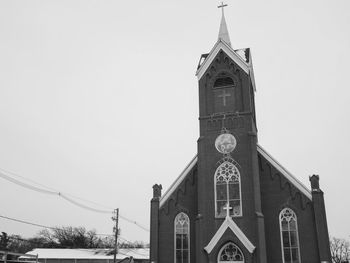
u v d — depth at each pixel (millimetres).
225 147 37781
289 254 34625
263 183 37625
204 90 40500
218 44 41438
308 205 35375
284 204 36219
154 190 39281
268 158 38312
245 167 36625
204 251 34312
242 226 34688
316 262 33625
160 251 37406
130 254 81625
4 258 33094
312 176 36000
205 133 38875
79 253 78500
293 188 36406
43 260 74375
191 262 36531
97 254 78438
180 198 38781
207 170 37500
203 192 36531
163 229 38094
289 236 35219
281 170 37406
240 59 40344
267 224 36125
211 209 36031
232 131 38250
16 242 105938
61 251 79562
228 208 34938
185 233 37625
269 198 36938
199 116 39625
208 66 41156
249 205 35188
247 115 38406
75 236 112375
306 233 34688
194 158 39875
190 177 39344
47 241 116250
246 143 37438
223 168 37250
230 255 33781
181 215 38344
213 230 35312
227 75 40438
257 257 33000
